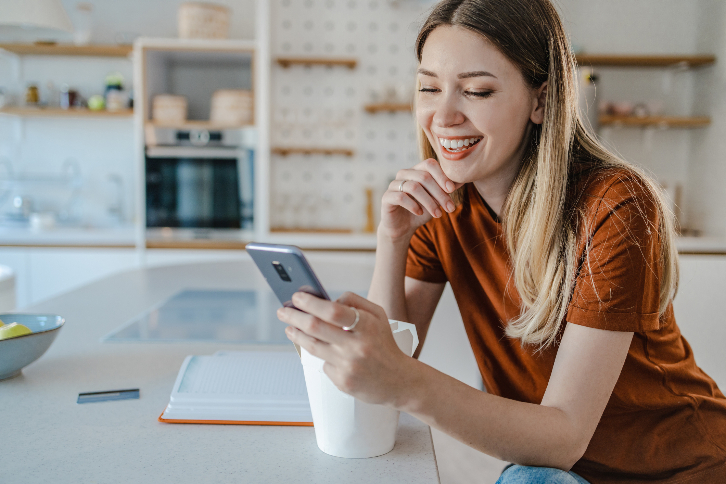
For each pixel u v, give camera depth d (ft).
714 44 11.68
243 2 12.65
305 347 2.08
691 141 12.30
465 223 3.49
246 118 11.36
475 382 5.52
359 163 12.41
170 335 4.14
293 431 2.63
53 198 12.86
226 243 11.34
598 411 2.42
